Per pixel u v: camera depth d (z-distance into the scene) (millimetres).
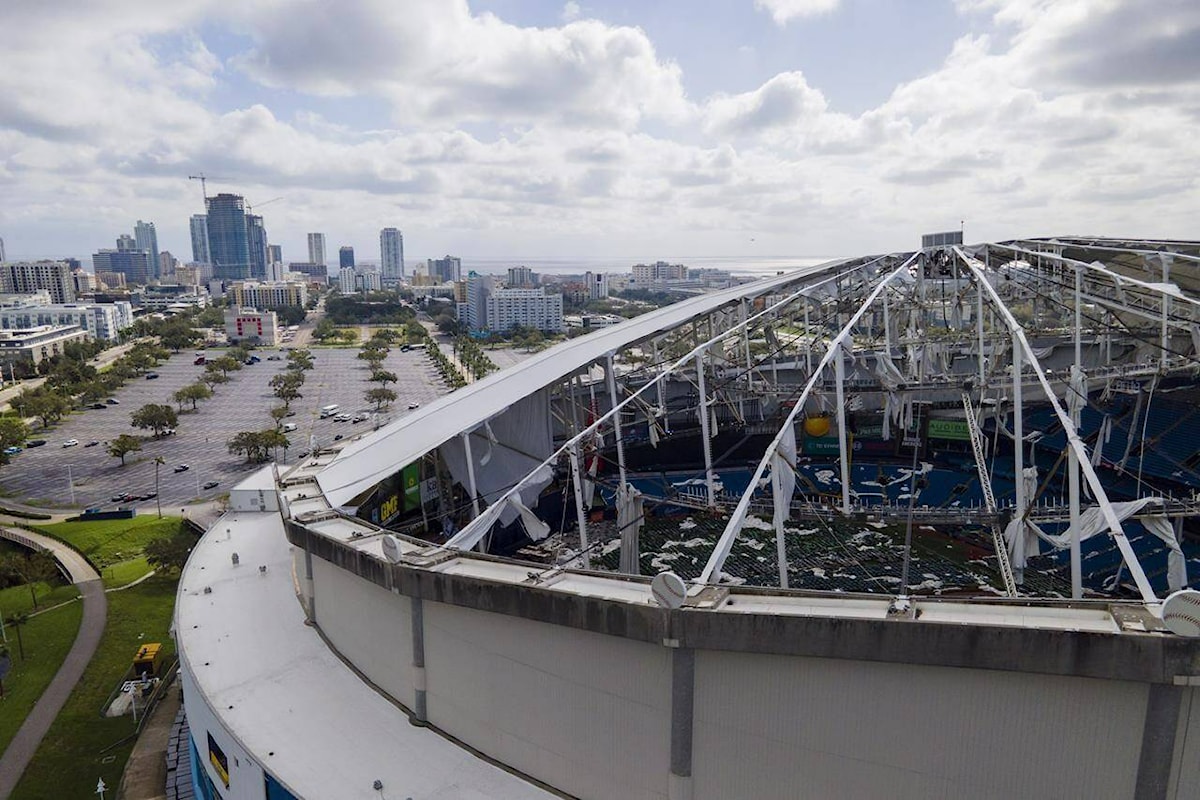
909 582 73688
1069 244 84438
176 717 66625
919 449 97500
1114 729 27141
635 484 97000
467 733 39344
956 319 93438
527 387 67312
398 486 65812
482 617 37469
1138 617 27906
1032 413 93312
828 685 30156
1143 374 67125
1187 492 76938
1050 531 78812
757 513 69375
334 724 41188
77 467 159375
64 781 58312
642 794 33938
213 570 62281
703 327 104062
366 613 44875
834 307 94750
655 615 31188
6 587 99625
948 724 28953
